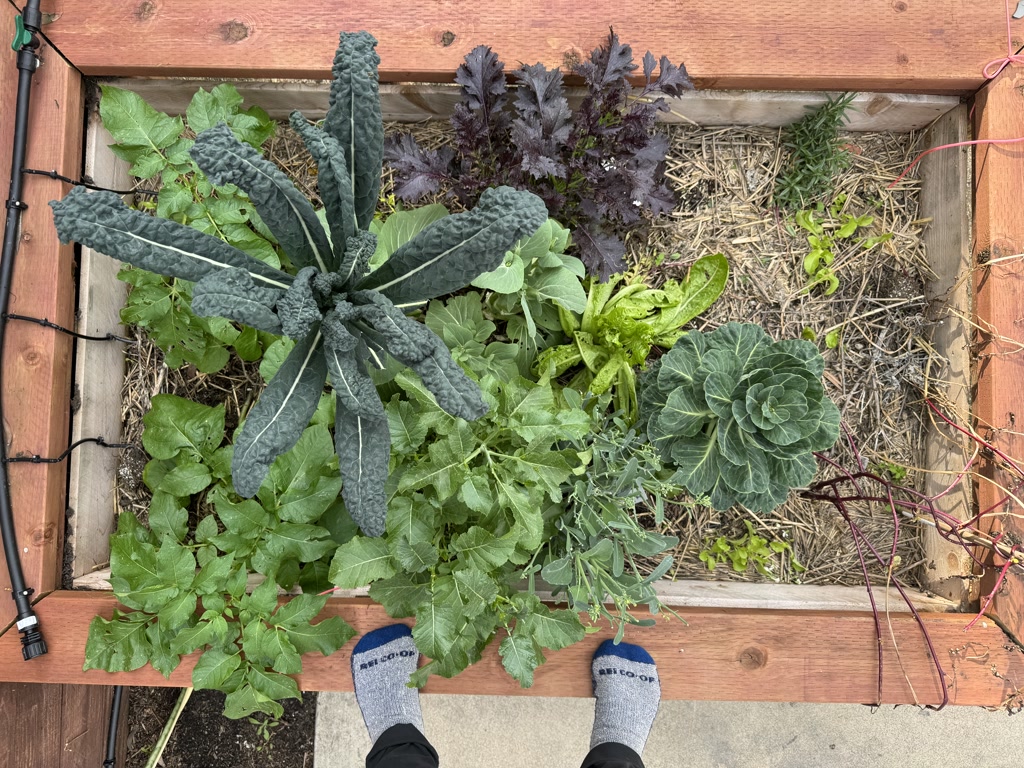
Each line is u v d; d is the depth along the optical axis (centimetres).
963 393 155
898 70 145
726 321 164
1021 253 147
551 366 143
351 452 107
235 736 191
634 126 141
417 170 143
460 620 124
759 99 152
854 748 198
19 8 143
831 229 165
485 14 145
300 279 96
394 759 139
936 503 161
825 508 165
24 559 140
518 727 197
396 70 144
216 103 139
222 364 150
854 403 165
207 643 140
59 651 141
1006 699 145
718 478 141
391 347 97
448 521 134
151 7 143
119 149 140
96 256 149
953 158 155
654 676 147
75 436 147
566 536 138
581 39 145
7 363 140
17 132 140
